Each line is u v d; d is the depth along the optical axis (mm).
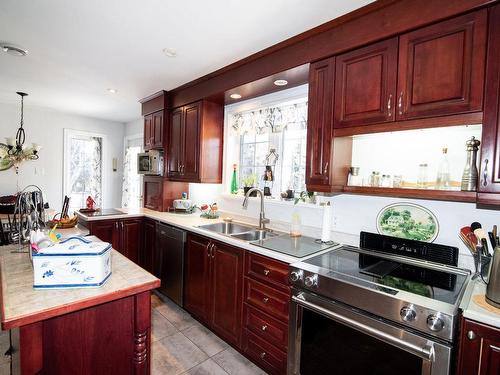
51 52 2279
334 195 2146
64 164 4719
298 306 1578
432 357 1093
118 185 5406
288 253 1778
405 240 1716
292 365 1616
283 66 2027
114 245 3092
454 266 1540
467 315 1049
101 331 1250
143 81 2938
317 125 1824
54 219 2285
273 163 2699
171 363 1948
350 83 1667
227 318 2146
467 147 1376
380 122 1544
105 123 5191
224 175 3170
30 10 1691
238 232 2617
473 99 1245
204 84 2795
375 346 1275
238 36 1940
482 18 1224
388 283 1339
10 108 4191
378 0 1505
